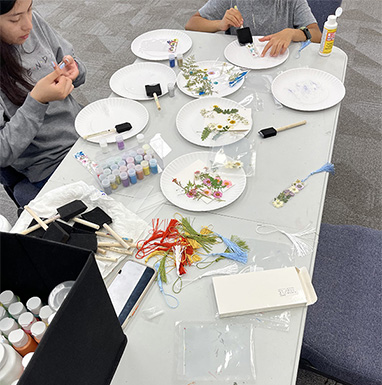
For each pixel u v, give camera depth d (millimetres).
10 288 834
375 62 2699
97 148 1266
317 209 1049
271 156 1190
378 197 1975
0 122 1288
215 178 1136
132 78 1520
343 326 1069
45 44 1512
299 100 1361
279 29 1833
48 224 1035
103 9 3498
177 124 1301
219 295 885
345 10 3182
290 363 795
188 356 817
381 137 2240
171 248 987
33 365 528
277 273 915
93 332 676
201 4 3473
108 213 1065
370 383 998
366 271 1184
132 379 793
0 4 1138
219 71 1515
